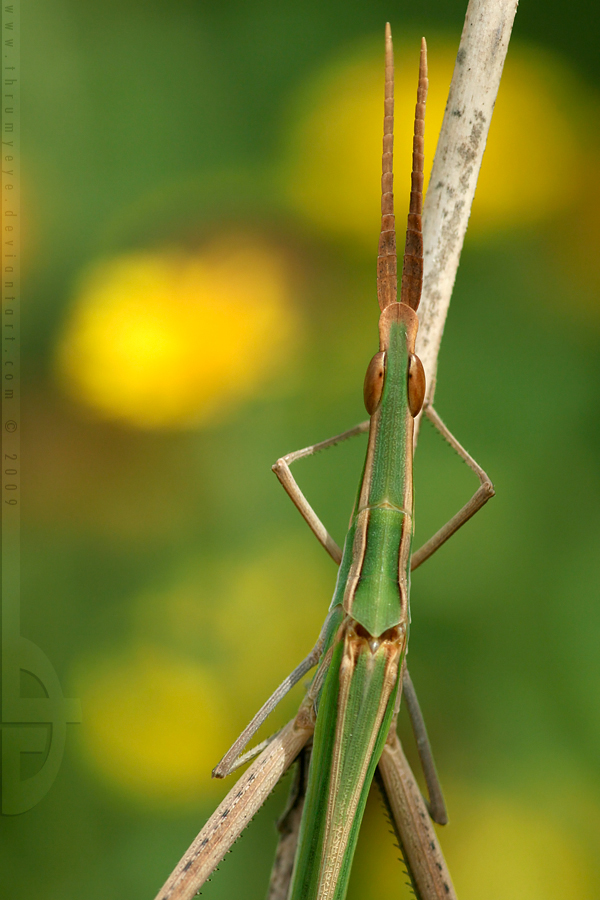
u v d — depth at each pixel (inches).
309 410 12.7
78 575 11.6
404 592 9.6
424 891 10.1
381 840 11.1
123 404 12.3
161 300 12.7
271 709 9.9
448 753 11.2
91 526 11.9
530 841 11.0
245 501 12.2
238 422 12.6
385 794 10.1
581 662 11.3
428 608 11.5
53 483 12.0
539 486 11.9
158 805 11.1
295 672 9.9
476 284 13.5
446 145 10.0
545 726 11.3
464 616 11.5
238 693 11.3
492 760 11.2
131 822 11.1
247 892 11.0
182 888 9.8
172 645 11.4
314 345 13.1
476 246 13.6
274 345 12.9
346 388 12.9
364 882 11.0
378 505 9.7
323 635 9.8
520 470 12.0
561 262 13.5
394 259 9.7
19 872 11.0
